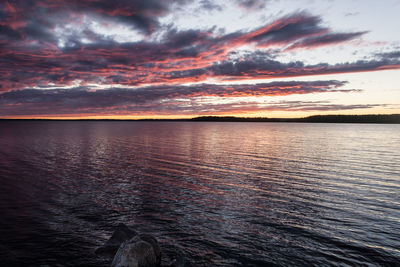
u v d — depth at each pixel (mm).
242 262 9320
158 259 8906
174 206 15625
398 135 94188
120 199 16906
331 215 14242
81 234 11430
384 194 18375
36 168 27438
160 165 30234
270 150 45688
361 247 10555
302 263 9289
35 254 9562
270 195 18156
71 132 110188
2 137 75062
